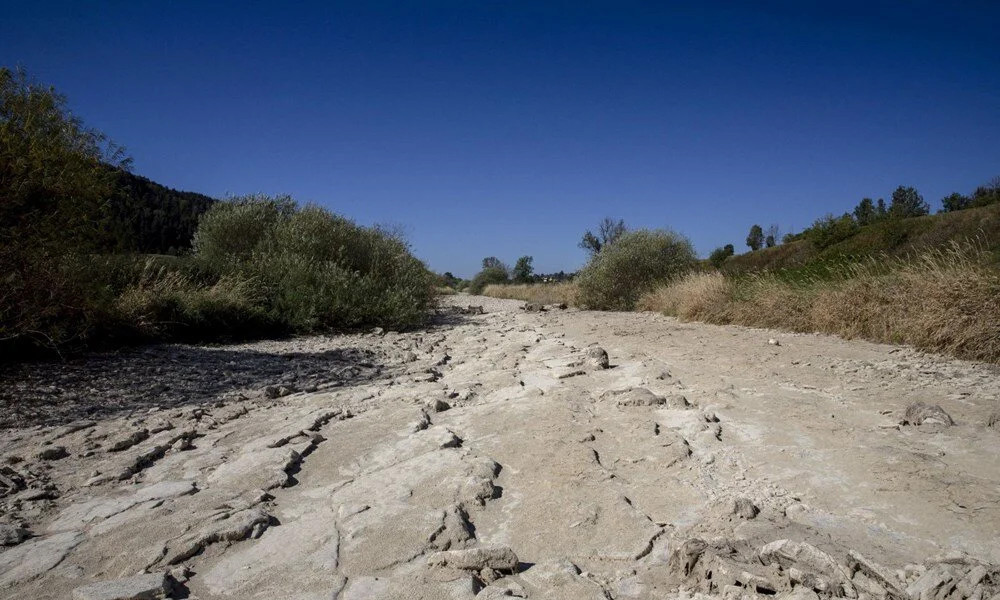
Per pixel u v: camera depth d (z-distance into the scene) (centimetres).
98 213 839
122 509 319
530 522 286
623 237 1833
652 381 565
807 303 989
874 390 505
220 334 1062
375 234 1630
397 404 531
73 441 450
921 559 230
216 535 277
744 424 418
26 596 234
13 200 672
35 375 675
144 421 509
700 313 1201
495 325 1341
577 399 507
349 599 223
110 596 225
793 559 221
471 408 510
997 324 653
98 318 859
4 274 700
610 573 238
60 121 743
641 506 298
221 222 1490
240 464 379
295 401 579
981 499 275
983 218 2406
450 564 241
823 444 366
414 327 1359
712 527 268
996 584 199
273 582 239
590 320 1327
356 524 287
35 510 321
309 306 1202
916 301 802
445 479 337
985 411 422
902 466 316
